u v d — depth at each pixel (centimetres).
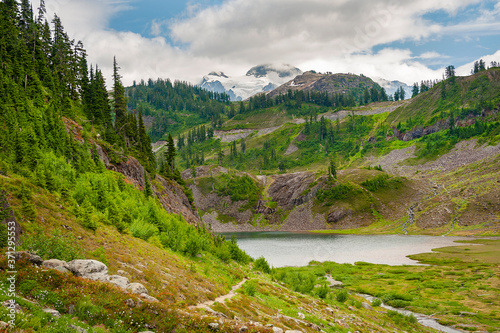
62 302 1673
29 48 9056
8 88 6262
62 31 10694
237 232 19325
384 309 4931
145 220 5153
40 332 1341
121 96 10494
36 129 5878
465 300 5303
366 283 6750
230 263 5409
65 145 6262
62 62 10212
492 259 8050
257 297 3384
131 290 2083
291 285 5109
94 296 1812
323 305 4081
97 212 3959
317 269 8062
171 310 1958
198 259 4525
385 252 10494
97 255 2595
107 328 1658
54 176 4041
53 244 2350
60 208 3123
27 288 1648
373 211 18225
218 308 2450
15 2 9544
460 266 7631
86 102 10112
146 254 3300
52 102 7431
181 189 11162
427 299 5509
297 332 2305
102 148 7931
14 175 3378
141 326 1773
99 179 5541
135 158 9106
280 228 19900
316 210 19950
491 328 4094
